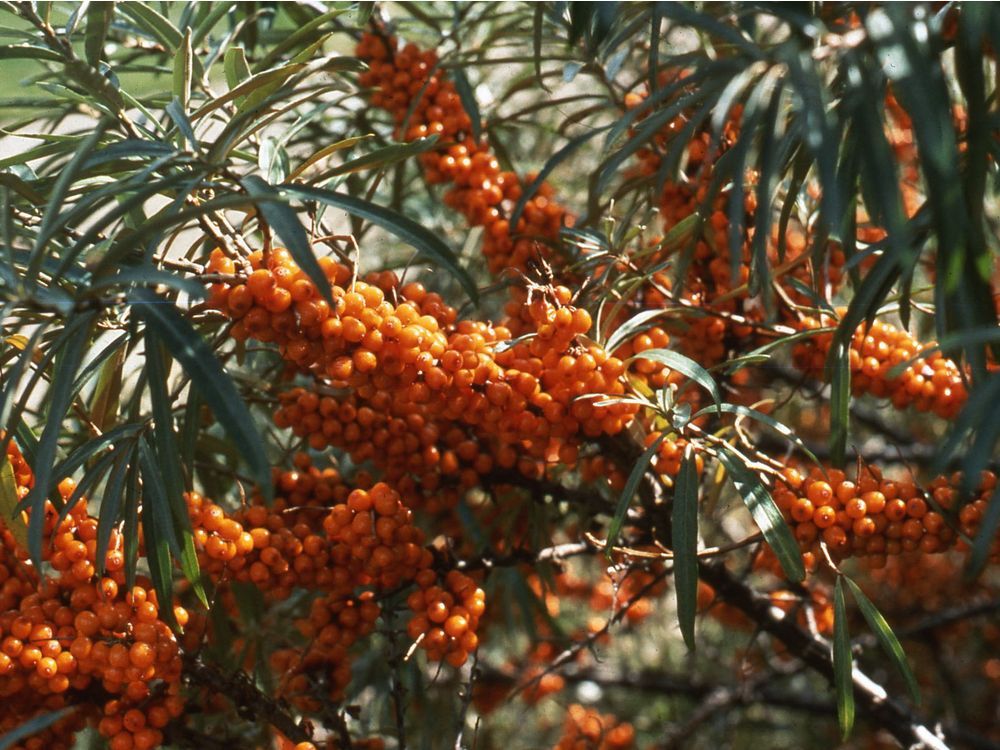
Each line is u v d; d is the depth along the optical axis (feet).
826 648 2.32
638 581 2.79
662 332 2.18
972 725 3.58
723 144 2.27
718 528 2.87
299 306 1.87
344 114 2.60
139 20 2.25
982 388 1.72
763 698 3.22
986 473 2.01
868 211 1.94
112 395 2.10
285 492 2.18
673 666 3.75
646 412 2.13
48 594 1.97
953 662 3.77
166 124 2.43
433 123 2.35
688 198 2.33
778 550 1.94
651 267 2.19
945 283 1.82
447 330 2.07
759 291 2.14
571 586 3.26
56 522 1.98
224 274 1.89
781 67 1.86
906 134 2.65
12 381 1.81
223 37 2.39
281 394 2.21
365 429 2.17
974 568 1.76
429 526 2.51
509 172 2.41
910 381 2.17
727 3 2.15
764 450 2.82
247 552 2.02
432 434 2.19
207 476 2.42
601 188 1.93
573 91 2.84
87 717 2.03
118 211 1.79
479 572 2.53
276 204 1.83
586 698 3.66
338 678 2.20
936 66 1.76
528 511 2.38
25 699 1.99
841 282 2.41
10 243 1.81
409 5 2.48
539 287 2.03
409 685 2.54
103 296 1.90
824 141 1.73
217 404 1.78
